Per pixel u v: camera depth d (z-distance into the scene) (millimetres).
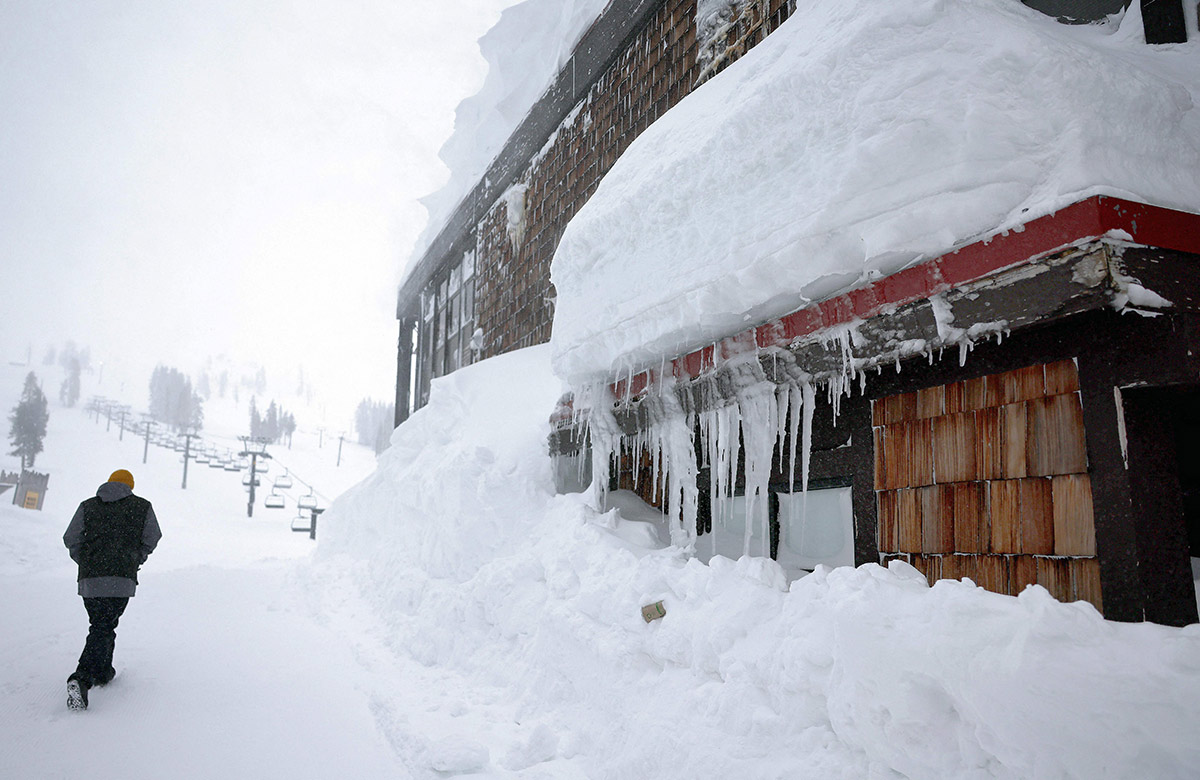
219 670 5465
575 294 4996
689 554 4406
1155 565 2662
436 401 8812
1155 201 2467
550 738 3713
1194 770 1633
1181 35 3607
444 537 6863
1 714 4254
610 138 8828
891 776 2266
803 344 3512
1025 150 2625
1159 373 2594
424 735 3934
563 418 6082
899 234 2844
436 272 15609
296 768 3598
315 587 9609
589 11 9406
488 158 12914
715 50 6992
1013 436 3203
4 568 11555
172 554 22109
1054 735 1845
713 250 3729
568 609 4363
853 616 2514
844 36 3117
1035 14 3965
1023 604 2102
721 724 2936
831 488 4453
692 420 4609
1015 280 2604
